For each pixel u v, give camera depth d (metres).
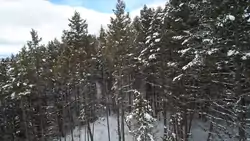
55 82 31.06
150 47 21.89
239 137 12.15
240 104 12.23
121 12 23.92
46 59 30.89
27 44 27.41
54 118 34.22
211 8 11.97
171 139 18.45
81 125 36.62
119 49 23.09
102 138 33.06
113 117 36.84
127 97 32.22
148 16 28.31
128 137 30.00
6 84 28.36
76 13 26.55
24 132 31.92
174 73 19.03
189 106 18.41
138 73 28.88
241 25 11.20
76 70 26.12
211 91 15.87
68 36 26.86
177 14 17.02
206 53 12.20
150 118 14.34
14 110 31.38
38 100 30.41
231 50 11.12
